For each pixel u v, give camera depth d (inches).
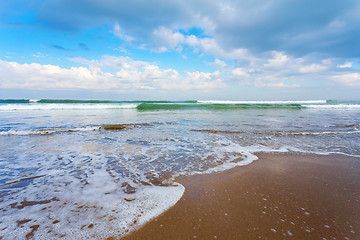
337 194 112.7
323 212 93.7
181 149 213.0
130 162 169.6
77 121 431.5
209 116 552.4
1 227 79.4
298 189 119.3
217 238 75.7
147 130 329.4
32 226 80.6
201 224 84.4
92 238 74.0
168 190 116.6
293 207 98.3
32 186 120.9
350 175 143.0
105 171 148.2
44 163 165.8
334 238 75.1
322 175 142.6
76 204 98.7
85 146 223.9
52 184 124.0
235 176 139.9
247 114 621.3
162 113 651.5
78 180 130.8
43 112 649.6
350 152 206.2
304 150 212.7
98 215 89.2
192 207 98.0
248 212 93.8
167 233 78.1
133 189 117.4
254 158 182.9
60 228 79.4
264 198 107.8
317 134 301.0
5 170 148.8
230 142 246.8
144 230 79.7
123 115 576.4
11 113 600.7
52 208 94.9
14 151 201.8
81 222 83.7
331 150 213.5
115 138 266.8
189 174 143.2
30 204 98.6
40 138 265.0
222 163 168.4
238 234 78.0
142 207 96.8
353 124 406.0
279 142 248.8
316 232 78.6
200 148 217.8
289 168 157.5
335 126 379.2
